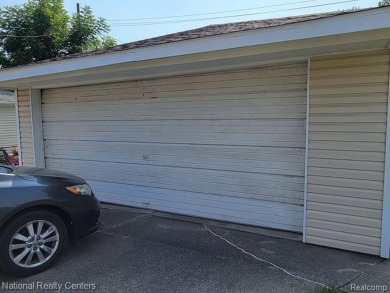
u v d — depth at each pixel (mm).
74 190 3740
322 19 3043
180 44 3912
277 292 2986
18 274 3275
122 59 4410
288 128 4395
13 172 3617
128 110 5902
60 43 17812
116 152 6141
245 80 4664
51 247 3539
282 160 4477
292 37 3211
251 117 4664
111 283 3213
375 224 3674
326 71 3820
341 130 3787
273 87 4457
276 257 3725
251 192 4766
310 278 3229
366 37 3080
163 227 4824
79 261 3689
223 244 4133
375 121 3604
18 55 16938
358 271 3359
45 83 6348
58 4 18453
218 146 4992
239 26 5449
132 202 6020
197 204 5277
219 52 3832
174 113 5379
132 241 4277
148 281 3240
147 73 5234
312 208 4023
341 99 3762
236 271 3406
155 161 5676
